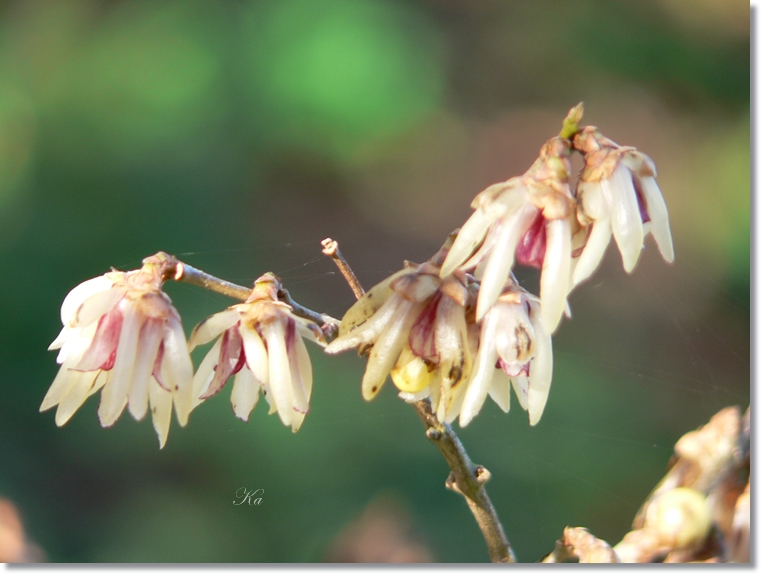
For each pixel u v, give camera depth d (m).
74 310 0.38
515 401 0.75
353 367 0.79
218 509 0.71
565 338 0.86
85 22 0.98
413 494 0.69
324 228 0.97
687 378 0.83
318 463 0.72
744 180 1.03
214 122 0.93
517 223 0.37
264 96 0.95
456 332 0.38
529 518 0.69
